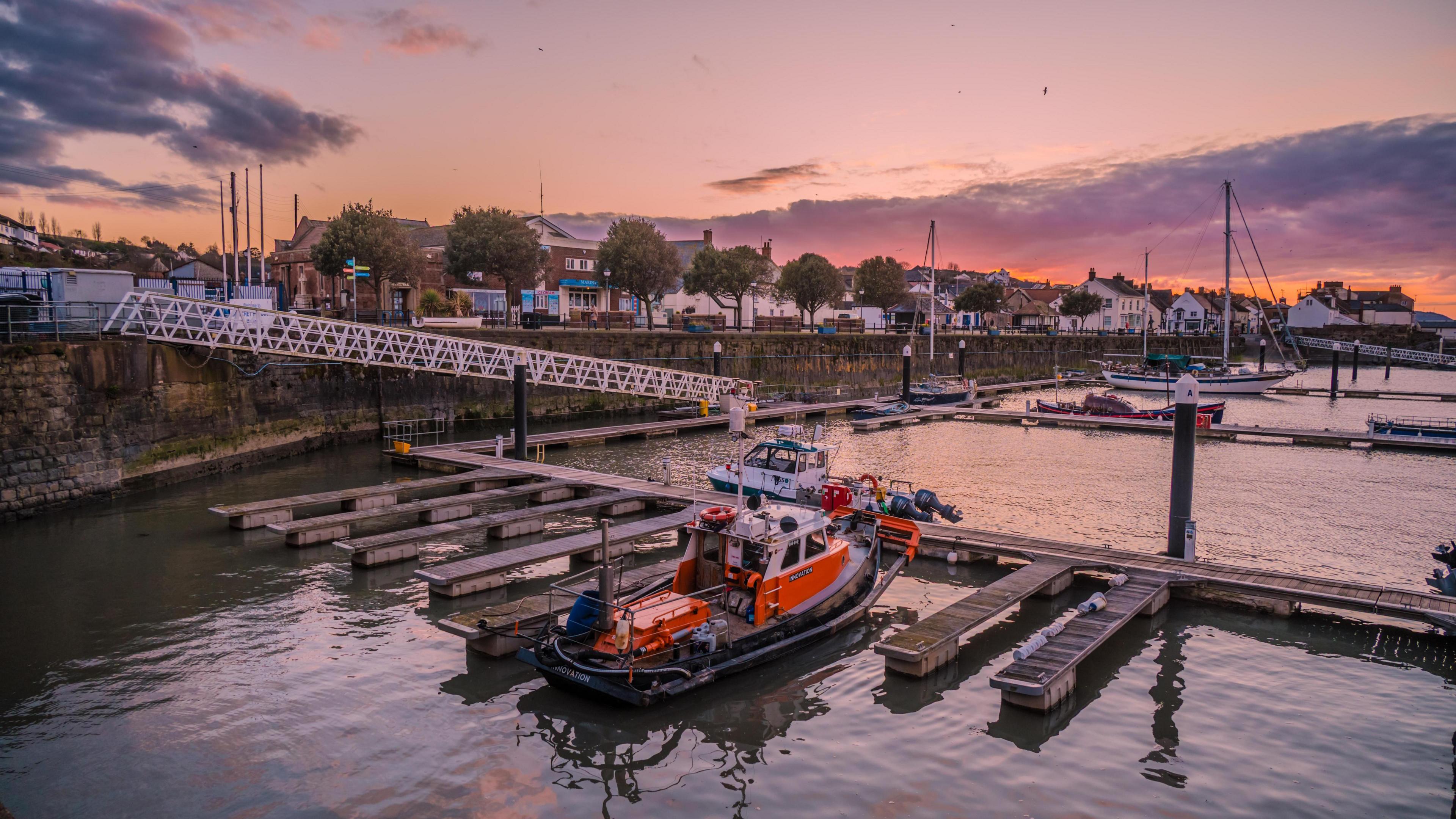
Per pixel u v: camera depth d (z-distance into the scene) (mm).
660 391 47062
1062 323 138500
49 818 9703
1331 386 67438
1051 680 12453
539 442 36219
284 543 20953
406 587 18016
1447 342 132125
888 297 96438
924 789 10531
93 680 13297
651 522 21469
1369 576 19312
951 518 23203
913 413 51062
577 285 71438
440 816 9922
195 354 29203
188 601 16891
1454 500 27578
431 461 31234
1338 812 10016
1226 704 12891
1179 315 145375
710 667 12766
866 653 14812
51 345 23375
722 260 74188
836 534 18344
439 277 64125
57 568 18766
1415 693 13336
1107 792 10445
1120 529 23562
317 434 36625
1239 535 22922
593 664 12312
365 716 12281
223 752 11250
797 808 10141
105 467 25156
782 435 25406
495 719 12281
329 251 49156
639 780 10758
